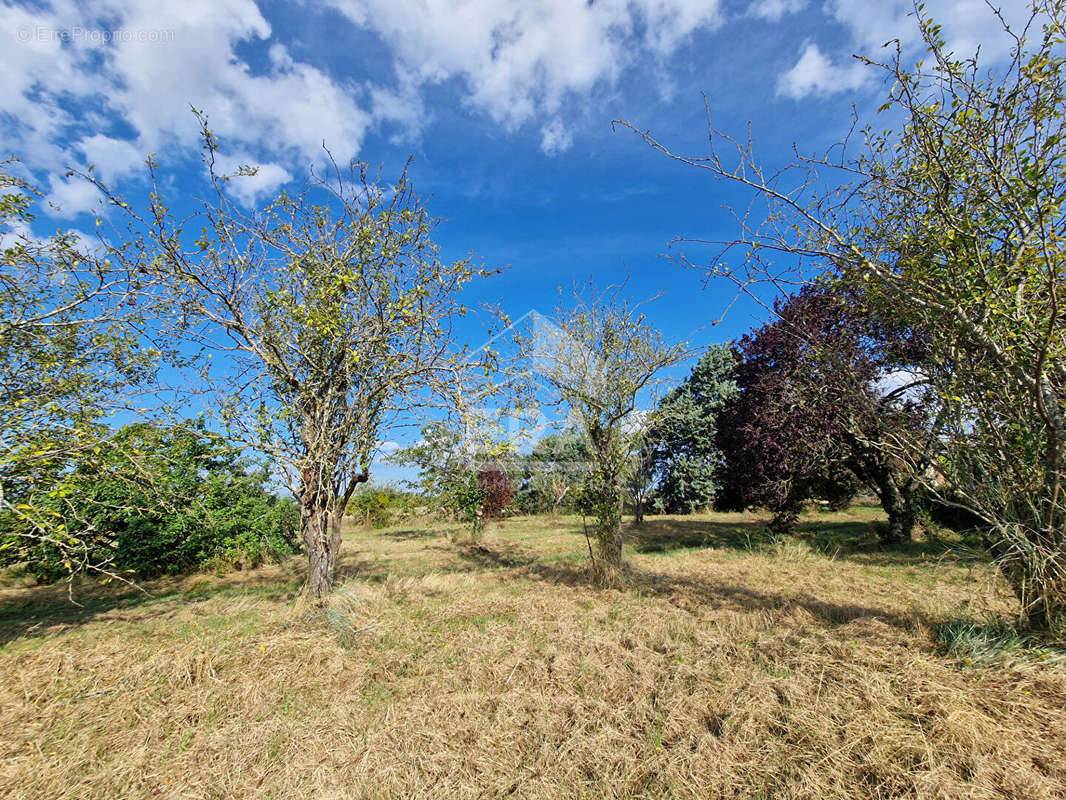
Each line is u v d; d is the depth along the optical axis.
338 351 6.10
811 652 4.06
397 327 6.13
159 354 6.41
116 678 4.27
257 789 2.75
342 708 3.59
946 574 6.84
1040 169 3.24
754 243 4.22
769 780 2.66
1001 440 3.80
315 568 6.18
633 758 2.86
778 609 5.54
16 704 3.92
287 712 3.63
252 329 5.87
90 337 5.86
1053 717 2.96
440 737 3.15
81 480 5.68
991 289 3.45
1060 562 3.65
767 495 10.70
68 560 5.12
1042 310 3.47
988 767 2.58
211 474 9.76
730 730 3.07
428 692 3.82
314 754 3.06
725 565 8.49
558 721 3.28
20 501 5.29
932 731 2.86
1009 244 3.56
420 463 8.11
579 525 17.77
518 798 2.62
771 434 9.87
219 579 9.66
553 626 5.16
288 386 6.14
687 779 2.69
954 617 4.60
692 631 4.89
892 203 4.04
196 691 3.96
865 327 5.27
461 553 11.60
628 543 12.75
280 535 10.55
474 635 4.98
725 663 4.04
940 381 4.02
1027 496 3.75
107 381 6.08
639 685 3.71
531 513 23.44
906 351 4.82
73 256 5.12
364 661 4.50
